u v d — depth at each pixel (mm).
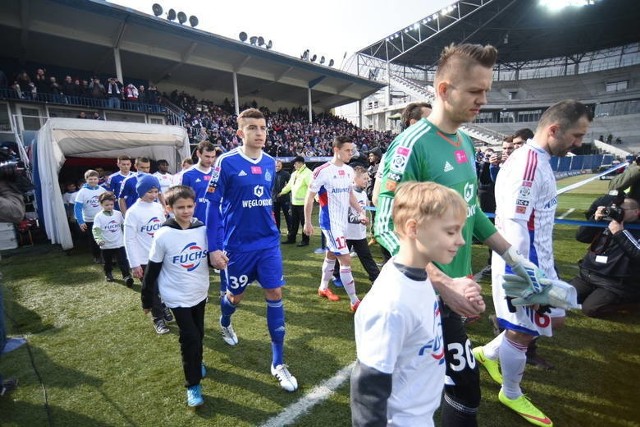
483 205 5258
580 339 2904
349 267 3586
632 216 3049
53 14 14391
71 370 2658
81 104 14125
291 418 2082
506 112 44375
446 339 1480
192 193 2295
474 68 1333
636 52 42500
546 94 45312
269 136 20203
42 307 3920
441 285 1197
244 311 3688
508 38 40031
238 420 2078
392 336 1021
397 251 1245
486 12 33750
